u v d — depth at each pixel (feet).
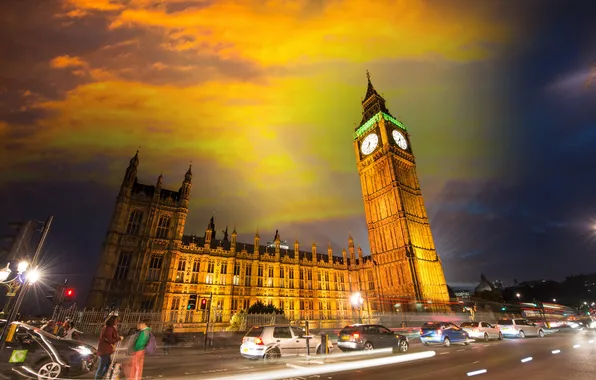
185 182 189.47
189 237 195.93
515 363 50.49
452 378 39.96
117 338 39.22
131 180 173.88
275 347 58.49
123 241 160.66
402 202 249.14
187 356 75.31
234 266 200.23
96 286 144.46
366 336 68.13
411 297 215.31
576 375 39.78
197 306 173.58
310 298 230.07
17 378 39.75
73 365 42.75
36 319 107.34
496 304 268.62
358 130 316.60
